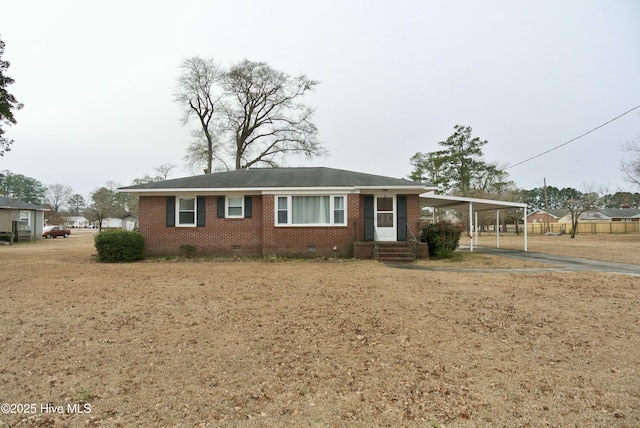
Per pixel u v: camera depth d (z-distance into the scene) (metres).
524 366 4.50
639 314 6.78
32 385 4.00
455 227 17.38
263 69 37.38
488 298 8.05
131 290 9.02
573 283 9.95
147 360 4.70
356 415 3.41
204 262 15.24
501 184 44.00
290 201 16.56
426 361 4.66
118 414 3.43
